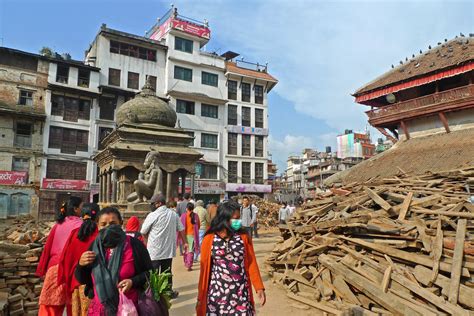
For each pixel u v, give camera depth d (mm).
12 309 5352
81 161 29141
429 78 21906
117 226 3002
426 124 23547
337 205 8391
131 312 2715
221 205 3553
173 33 35312
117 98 31609
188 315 5285
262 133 39281
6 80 27016
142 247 3043
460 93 20594
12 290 5777
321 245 6477
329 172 55750
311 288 5984
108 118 30984
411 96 25125
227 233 3371
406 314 4410
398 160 21531
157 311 2938
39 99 28156
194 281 7371
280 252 7664
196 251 8914
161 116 17047
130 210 11180
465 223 5375
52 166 28016
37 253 6254
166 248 5613
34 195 26547
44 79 28500
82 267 2898
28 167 27062
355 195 8703
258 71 41812
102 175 17094
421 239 5332
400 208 6707
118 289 2775
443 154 18906
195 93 35000
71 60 31047
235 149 37656
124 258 2854
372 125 26719
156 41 34500
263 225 24750
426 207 6719
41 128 27797
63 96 29109
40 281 6094
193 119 35281
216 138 36625
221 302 3166
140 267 2953
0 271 5719
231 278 3227
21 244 6492
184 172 16297
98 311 2840
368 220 6441
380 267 5258
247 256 3404
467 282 4578
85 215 4336
